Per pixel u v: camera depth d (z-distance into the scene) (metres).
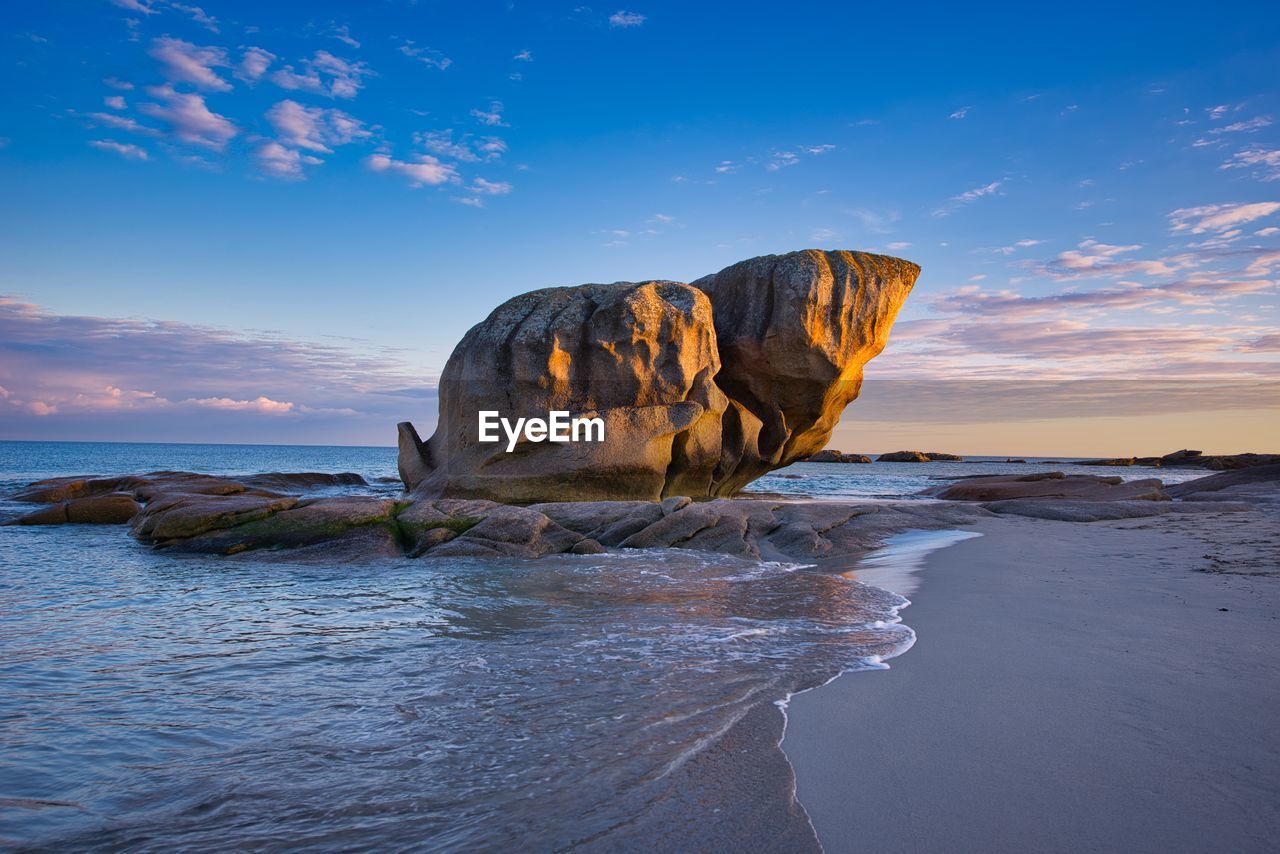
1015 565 11.10
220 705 5.63
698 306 22.27
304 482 33.91
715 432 22.61
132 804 4.03
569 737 4.77
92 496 23.12
